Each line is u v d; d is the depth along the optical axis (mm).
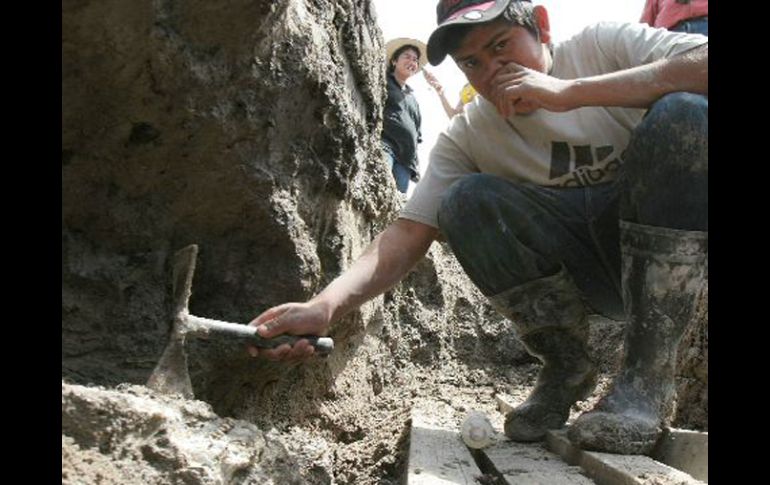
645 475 2111
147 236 2459
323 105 2838
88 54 2141
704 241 2439
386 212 4484
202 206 2525
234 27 2316
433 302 5211
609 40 2744
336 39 3350
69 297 2299
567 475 2377
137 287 2416
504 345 5289
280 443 2156
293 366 2861
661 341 2475
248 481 1908
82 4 2045
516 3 2639
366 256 2832
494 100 2686
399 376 4676
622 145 2797
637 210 2510
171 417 1780
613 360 4789
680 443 2492
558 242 2855
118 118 2287
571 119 2793
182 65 2260
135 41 2160
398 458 3238
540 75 2574
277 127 2625
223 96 2408
